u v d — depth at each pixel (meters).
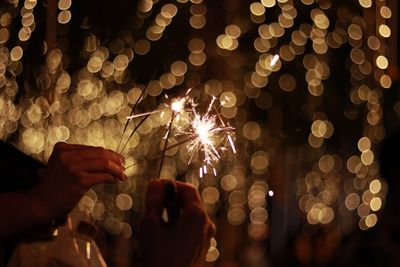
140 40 5.91
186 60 6.86
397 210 3.28
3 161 1.60
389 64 3.89
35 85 4.02
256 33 7.41
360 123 8.52
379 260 3.38
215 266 7.78
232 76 7.37
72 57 5.39
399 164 3.17
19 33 3.72
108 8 3.97
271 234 8.86
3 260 1.56
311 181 9.80
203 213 1.52
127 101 6.48
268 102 8.11
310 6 7.04
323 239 7.98
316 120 8.08
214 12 7.20
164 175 6.64
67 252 1.57
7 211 1.41
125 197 6.79
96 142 6.65
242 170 8.09
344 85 8.12
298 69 7.82
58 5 3.65
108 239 6.21
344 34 6.58
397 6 3.81
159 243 1.49
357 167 8.59
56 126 5.22
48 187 1.42
